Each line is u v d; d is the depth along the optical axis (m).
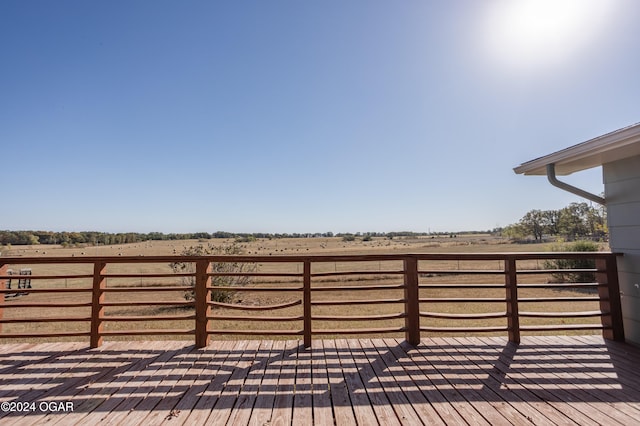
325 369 2.99
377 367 3.03
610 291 3.73
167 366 3.10
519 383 2.65
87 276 3.72
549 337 3.89
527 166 4.23
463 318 3.68
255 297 12.32
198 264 3.69
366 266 23.45
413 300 3.69
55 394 2.52
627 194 3.67
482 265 22.20
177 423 2.07
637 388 2.54
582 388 2.54
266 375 2.87
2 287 3.74
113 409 2.27
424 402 2.33
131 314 9.61
